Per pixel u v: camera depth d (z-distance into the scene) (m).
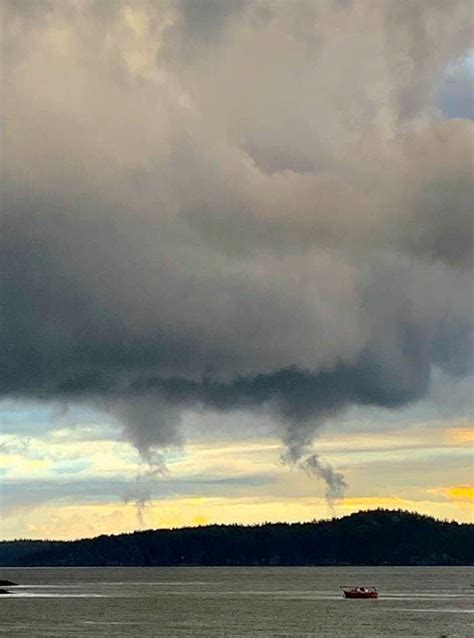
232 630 190.50
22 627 197.88
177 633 185.75
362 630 190.00
